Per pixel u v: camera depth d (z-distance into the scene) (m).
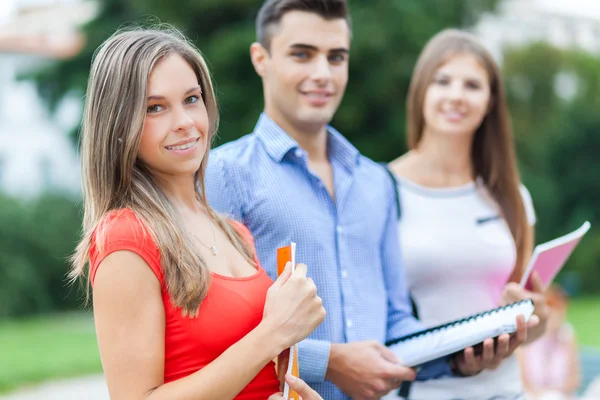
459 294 3.98
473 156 4.30
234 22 17.50
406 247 4.02
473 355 3.37
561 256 3.73
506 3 20.33
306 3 3.40
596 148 28.06
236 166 3.29
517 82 25.59
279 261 2.58
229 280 2.47
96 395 9.41
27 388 9.88
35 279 23.11
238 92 16.28
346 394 3.26
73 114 24.97
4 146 32.59
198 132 2.50
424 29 16.41
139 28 2.81
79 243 2.42
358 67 16.27
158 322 2.29
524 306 3.31
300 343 3.08
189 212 2.59
